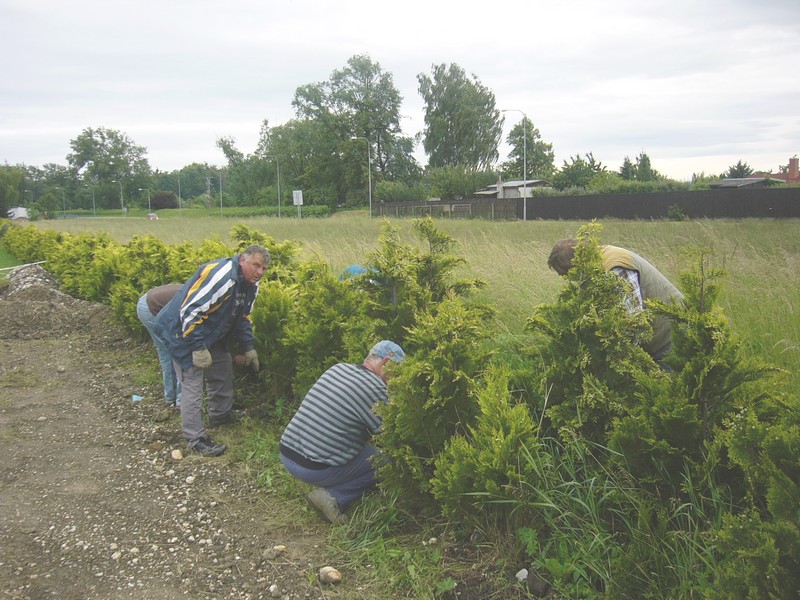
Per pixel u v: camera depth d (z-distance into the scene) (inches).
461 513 151.9
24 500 177.3
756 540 99.8
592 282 157.0
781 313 248.1
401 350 172.9
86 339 370.9
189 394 210.4
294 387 233.0
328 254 502.6
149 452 212.4
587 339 157.8
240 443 220.2
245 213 3223.4
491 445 139.6
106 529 162.2
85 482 189.5
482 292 310.5
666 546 125.7
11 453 210.1
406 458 151.7
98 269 442.0
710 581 119.1
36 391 277.7
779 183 1872.5
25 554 149.6
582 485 145.3
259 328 250.2
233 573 144.0
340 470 165.3
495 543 144.4
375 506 165.6
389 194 2824.8
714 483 131.6
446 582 135.0
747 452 111.4
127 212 4552.2
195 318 203.6
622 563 123.1
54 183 5012.3
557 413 156.6
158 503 176.4
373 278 205.3
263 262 213.0
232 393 239.9
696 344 137.6
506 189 2471.7
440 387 152.6
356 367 172.1
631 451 138.6
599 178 2236.7
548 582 132.8
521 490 138.3
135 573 143.6
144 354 337.1
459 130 3201.3
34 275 573.6
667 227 761.0
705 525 131.6
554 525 140.4
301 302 233.9
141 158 4985.2
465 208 1851.6
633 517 138.3
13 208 3403.1
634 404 152.3
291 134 3686.0
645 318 150.9
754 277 320.2
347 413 163.8
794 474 103.8
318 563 147.0
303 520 168.4
